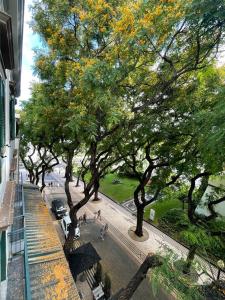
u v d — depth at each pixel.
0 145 3.66
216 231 5.99
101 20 6.52
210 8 4.43
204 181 10.31
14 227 7.33
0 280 3.50
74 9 6.71
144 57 6.74
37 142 16.28
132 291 6.44
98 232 17.23
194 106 8.97
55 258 6.41
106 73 5.35
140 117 8.71
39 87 9.98
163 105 9.30
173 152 11.70
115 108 5.84
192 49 6.75
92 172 10.31
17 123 13.62
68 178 11.70
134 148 13.31
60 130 10.78
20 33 5.58
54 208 20.09
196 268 3.84
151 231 17.17
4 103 4.48
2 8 4.06
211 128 4.68
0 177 3.72
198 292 3.51
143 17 5.45
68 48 7.75
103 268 12.80
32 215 8.61
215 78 8.73
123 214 20.84
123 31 5.66
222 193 10.47
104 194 26.20
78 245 15.05
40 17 7.54
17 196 9.69
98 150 11.66
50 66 8.11
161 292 10.68
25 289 4.81
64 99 8.65
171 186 14.99
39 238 7.14
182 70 7.32
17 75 9.17
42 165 20.48
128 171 16.98
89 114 6.49
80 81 5.66
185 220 7.02
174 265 3.84
